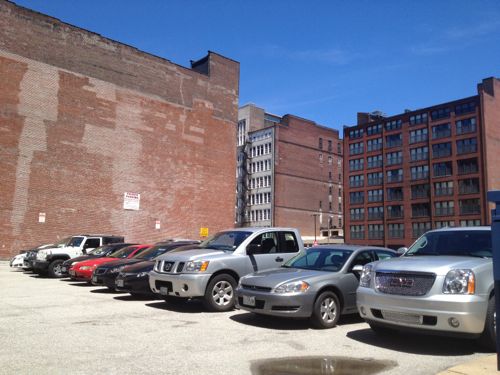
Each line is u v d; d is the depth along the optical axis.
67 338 7.08
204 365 5.61
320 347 6.70
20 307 10.54
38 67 35.16
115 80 39.69
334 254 9.45
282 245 11.42
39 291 14.15
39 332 7.54
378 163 81.75
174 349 6.43
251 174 94.50
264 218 89.50
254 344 6.84
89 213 36.97
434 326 6.16
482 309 6.11
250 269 10.62
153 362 5.71
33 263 20.05
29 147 34.09
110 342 6.83
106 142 38.56
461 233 7.83
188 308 10.62
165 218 41.97
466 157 68.88
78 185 36.50
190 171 44.34
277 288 8.17
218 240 11.54
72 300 11.95
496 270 5.11
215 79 47.72
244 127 98.62
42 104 35.06
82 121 37.22
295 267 9.48
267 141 91.69
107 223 38.00
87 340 6.95
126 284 11.96
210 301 9.95
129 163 39.91
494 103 69.88
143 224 40.41
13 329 7.79
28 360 5.73
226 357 6.03
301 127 95.50
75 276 15.97
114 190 38.69
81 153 36.94
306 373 5.34
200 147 45.44
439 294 6.18
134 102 40.78
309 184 95.06
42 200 34.41
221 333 7.64
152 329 7.93
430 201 72.56
